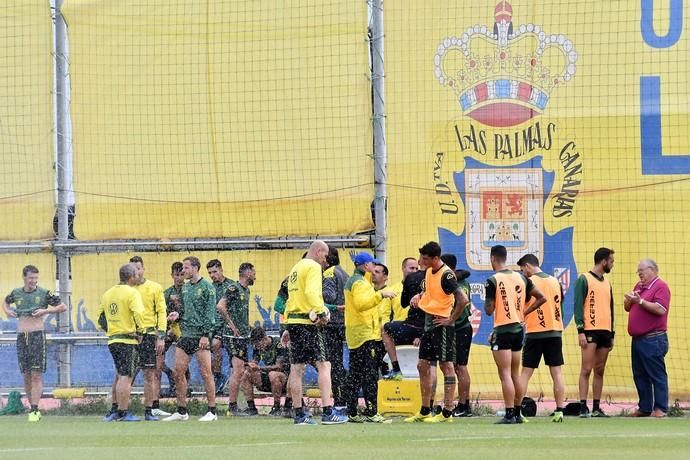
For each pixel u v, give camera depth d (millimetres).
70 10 38781
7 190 39062
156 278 38531
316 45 37750
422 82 37312
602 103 36938
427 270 30938
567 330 36719
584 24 37031
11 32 39062
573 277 36812
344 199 37562
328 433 25922
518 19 37156
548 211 36938
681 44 36688
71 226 39219
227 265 38281
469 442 22797
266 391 35656
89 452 21000
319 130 37688
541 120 37062
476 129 37125
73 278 38750
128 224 38656
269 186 38000
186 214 38406
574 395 36500
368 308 30828
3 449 22094
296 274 29562
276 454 19984
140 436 25609
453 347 30781
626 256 36688
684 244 36500
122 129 38625
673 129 36656
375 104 37500
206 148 38281
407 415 33094
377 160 37406
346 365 37406
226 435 25594
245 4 38062
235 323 35406
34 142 38969
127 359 33125
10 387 38719
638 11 36875
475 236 36969
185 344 33344
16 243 38906
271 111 38000
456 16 37281
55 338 38281
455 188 37125
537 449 20906
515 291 30344
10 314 34344
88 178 38781
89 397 37938
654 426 29016
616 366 36625
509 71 37125
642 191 36688
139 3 38531
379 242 37312
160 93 38469
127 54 38625
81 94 38812
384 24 37469
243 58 38062
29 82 39000
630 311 34594
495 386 36875
